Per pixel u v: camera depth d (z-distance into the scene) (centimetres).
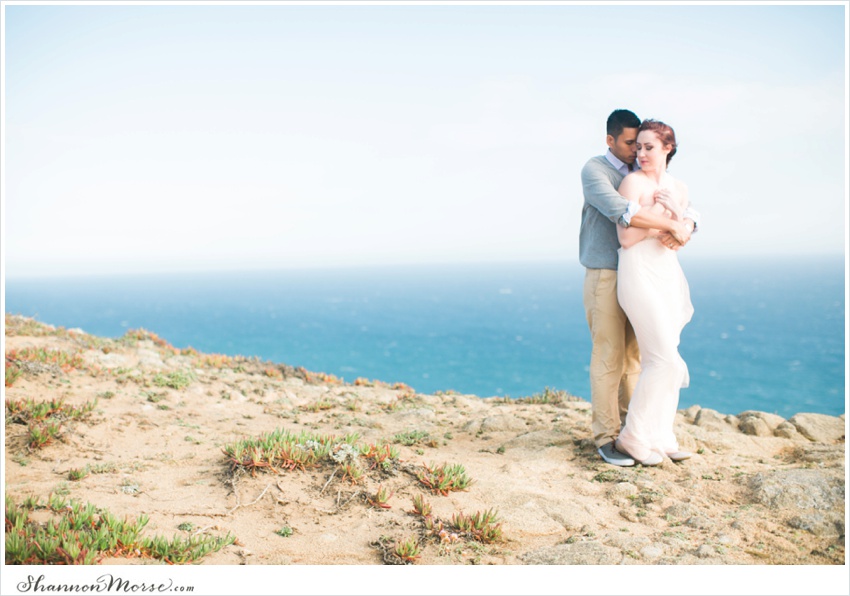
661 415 523
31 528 373
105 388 746
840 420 636
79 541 360
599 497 468
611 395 542
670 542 392
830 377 10050
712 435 608
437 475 484
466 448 603
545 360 11719
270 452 497
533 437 615
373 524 416
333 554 377
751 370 10856
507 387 9069
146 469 509
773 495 451
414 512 433
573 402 807
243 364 1062
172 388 800
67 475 487
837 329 16075
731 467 523
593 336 555
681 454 533
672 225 496
